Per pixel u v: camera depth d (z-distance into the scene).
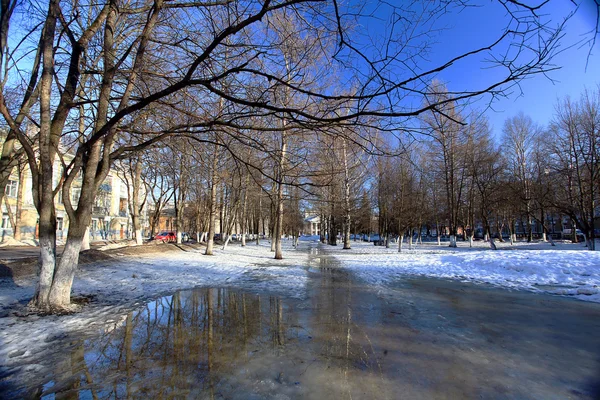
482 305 7.07
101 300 7.43
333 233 37.91
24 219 33.56
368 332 5.21
